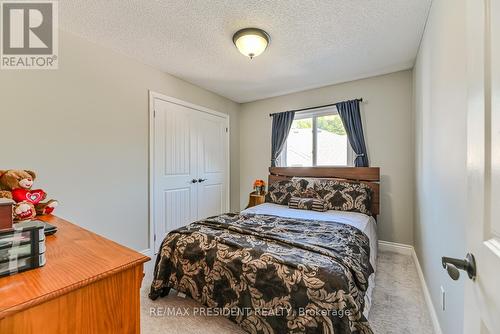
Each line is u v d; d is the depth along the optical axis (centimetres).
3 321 57
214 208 380
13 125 183
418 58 239
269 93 381
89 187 227
